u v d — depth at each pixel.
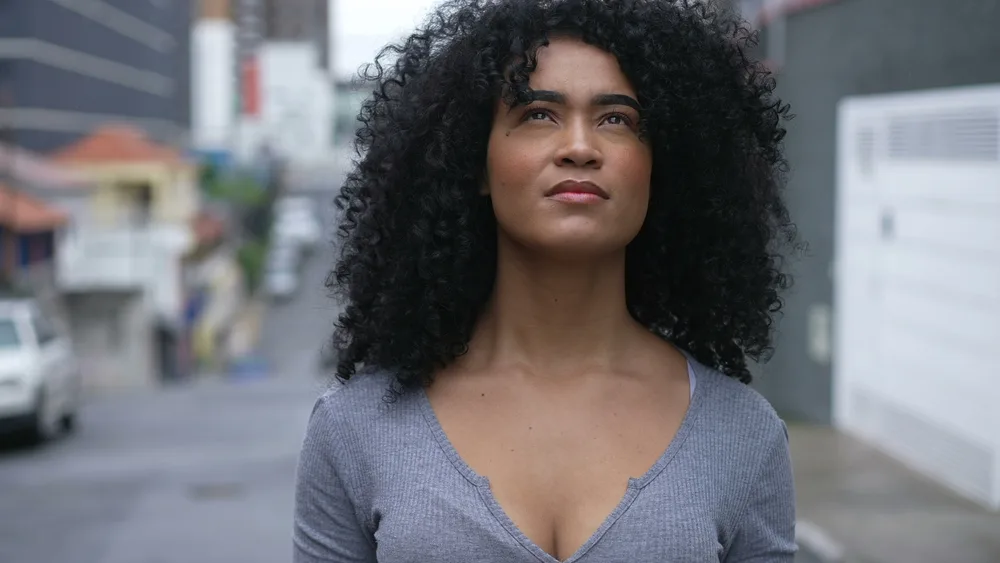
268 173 60.84
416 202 1.75
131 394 24.39
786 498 1.67
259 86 97.38
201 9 79.75
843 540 5.59
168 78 52.00
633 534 1.53
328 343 1.93
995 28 6.13
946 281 6.83
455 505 1.55
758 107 1.81
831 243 8.85
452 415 1.65
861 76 8.17
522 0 1.66
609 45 1.65
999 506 6.15
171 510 9.24
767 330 1.88
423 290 1.72
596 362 1.68
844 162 8.51
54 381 14.30
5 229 22.73
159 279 31.88
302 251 71.31
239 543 7.92
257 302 53.91
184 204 38.31
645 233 1.86
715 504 1.57
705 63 1.73
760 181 1.86
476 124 1.72
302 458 1.71
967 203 6.51
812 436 8.40
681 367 1.73
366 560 1.67
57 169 30.75
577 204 1.60
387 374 1.71
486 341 1.73
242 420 17.22
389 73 1.86
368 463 1.63
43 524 8.71
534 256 1.67
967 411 6.54
